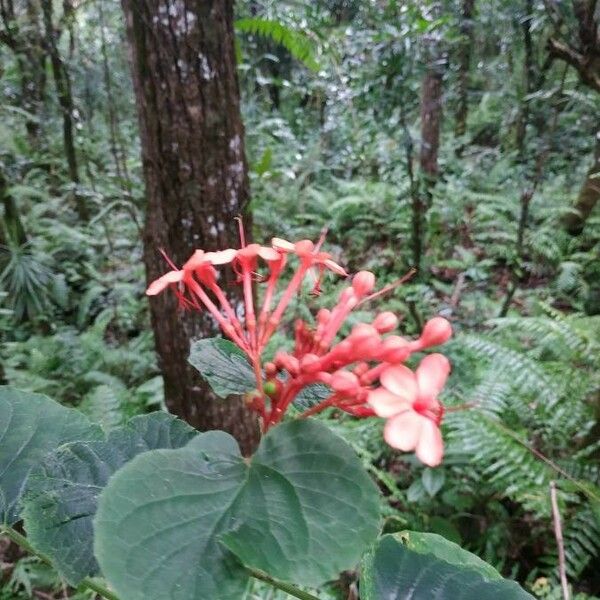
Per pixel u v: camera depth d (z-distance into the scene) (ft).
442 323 3.22
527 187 17.94
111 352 17.10
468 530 10.98
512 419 12.24
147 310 20.02
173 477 2.39
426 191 19.02
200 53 8.33
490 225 23.29
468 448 10.53
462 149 32.24
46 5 21.81
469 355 13.32
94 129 29.22
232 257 3.59
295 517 2.34
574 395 11.78
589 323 14.32
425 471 10.82
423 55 16.93
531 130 20.90
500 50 30.48
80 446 3.13
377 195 25.38
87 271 21.84
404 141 18.11
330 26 21.38
